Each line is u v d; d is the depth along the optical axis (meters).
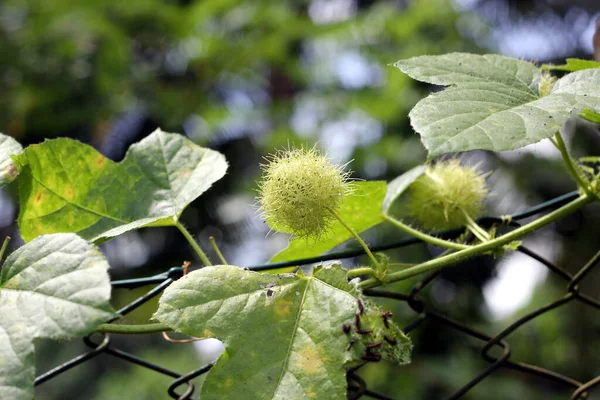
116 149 7.03
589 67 1.96
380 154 6.02
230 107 6.63
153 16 6.48
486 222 2.35
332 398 1.50
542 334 6.12
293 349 1.57
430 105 1.52
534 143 1.39
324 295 1.64
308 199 1.87
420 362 5.73
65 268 1.42
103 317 1.33
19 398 1.31
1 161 1.93
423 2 6.47
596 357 6.18
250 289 1.64
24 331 1.36
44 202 2.01
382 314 1.61
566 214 2.07
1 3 6.46
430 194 2.39
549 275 6.33
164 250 6.34
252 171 6.51
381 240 5.34
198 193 2.10
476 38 7.16
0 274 1.47
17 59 6.34
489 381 5.85
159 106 6.43
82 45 6.48
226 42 6.52
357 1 7.82
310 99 6.66
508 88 1.72
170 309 1.59
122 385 5.88
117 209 2.10
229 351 1.56
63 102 6.38
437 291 5.98
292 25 6.58
